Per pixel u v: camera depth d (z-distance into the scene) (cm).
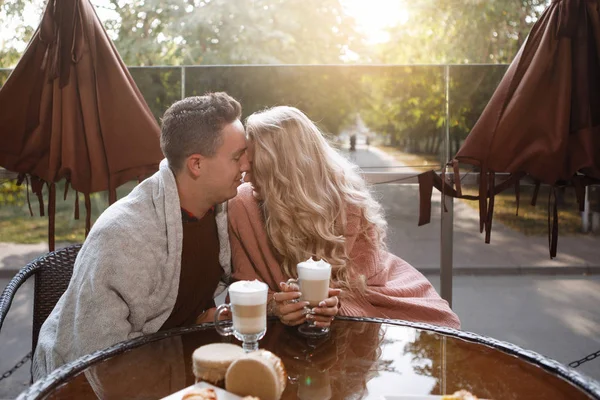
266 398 115
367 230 220
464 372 134
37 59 245
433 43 543
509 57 539
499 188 269
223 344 135
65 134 243
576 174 270
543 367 135
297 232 206
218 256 207
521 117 254
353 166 224
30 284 417
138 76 296
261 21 525
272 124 207
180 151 181
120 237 174
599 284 511
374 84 297
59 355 173
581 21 253
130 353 146
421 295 224
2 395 303
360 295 212
